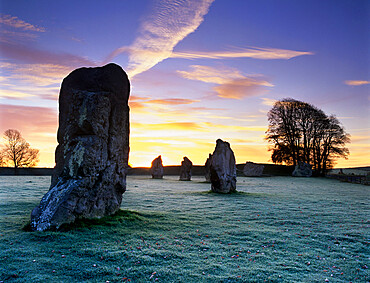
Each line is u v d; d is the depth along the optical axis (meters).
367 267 7.99
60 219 10.10
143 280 6.79
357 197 24.59
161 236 10.37
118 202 13.25
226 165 26.00
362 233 11.48
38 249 8.39
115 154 12.73
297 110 65.56
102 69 13.03
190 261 8.04
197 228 11.79
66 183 10.88
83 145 11.20
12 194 20.84
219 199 21.19
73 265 7.44
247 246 9.56
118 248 8.78
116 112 12.86
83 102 11.65
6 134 57.25
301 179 52.38
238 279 6.97
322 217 14.73
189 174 46.59
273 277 7.13
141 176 58.22
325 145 64.56
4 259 7.59
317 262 8.28
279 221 13.54
